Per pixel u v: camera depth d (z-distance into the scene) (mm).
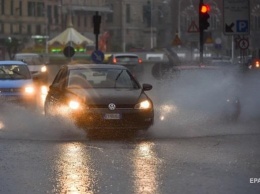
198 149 27547
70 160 24953
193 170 22891
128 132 32094
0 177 21828
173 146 28391
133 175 22031
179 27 185125
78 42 112688
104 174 22219
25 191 19703
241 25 56719
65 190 19734
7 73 47250
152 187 20188
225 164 24047
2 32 194125
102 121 30797
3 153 26688
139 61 102625
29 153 26672
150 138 30906
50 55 129875
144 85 33906
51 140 30375
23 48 178500
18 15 199500
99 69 34750
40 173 22438
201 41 60406
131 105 31156
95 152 26859
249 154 26234
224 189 19922
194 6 190000
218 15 169750
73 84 33594
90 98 31328
